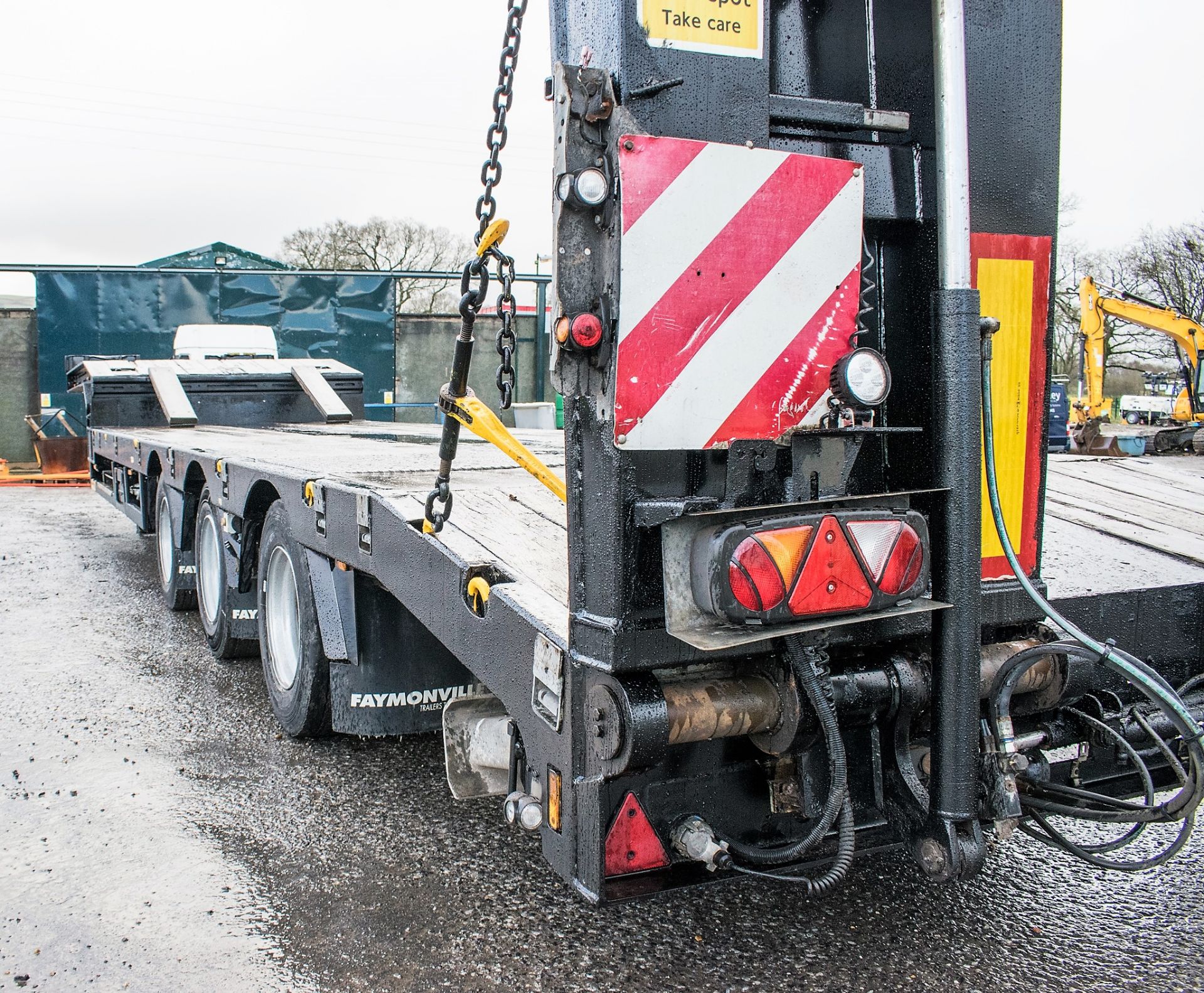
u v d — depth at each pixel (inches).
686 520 77.4
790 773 91.6
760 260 78.2
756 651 83.7
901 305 89.9
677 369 76.4
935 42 81.4
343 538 137.8
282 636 172.7
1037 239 94.4
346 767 157.0
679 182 75.2
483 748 110.4
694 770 89.0
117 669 213.9
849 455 81.1
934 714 84.5
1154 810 88.1
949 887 118.0
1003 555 96.1
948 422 81.8
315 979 100.0
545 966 102.3
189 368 402.9
